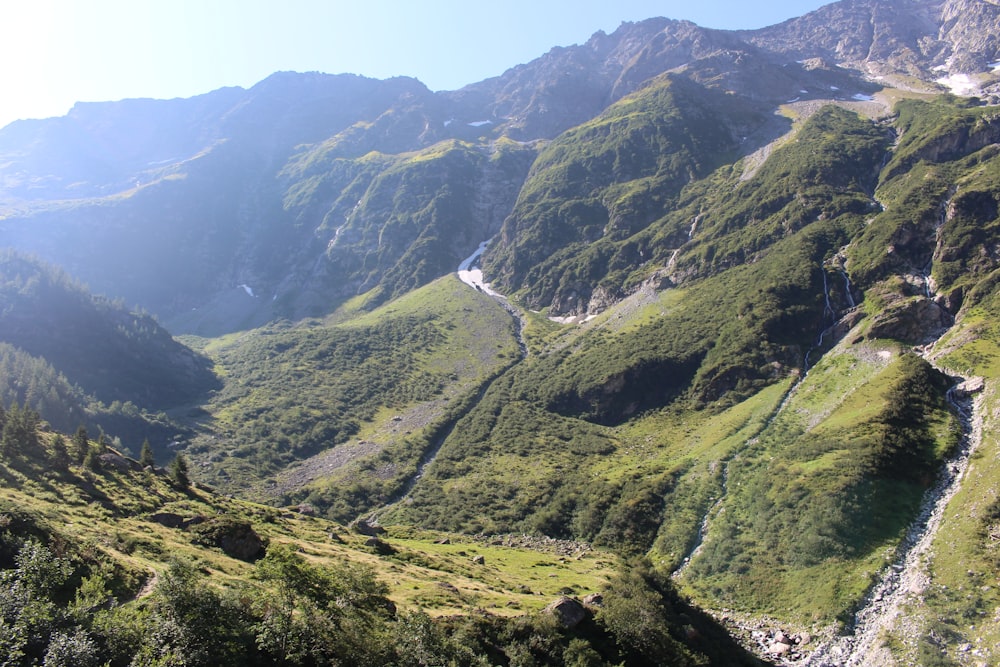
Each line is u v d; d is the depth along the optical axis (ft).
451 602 211.61
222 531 219.00
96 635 122.72
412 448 581.53
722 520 365.61
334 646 145.07
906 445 354.54
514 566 314.35
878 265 588.50
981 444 347.56
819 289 597.52
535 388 645.10
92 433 558.97
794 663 251.39
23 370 570.05
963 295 515.91
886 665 239.71
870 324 514.68
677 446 483.10
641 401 577.43
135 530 210.59
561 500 442.50
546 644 194.18
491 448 555.28
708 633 257.34
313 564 202.59
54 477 246.27
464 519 442.91
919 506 321.32
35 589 128.36
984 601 251.39
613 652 209.36
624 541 380.99
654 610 234.58
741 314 602.03
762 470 391.24
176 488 299.58
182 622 130.62
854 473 340.39
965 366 423.64
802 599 290.76
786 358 534.78
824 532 317.63
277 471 577.02
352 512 485.97
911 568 285.64
